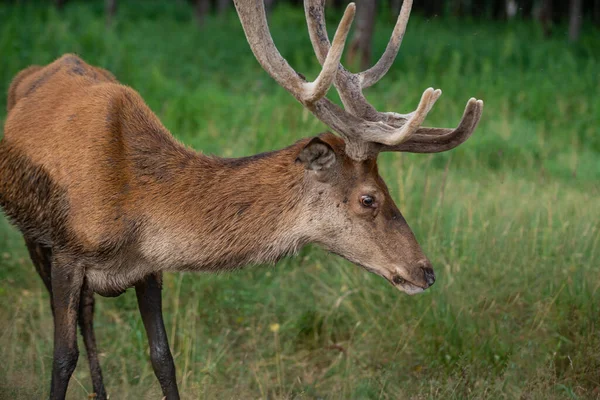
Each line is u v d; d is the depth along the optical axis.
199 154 10.34
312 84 9.39
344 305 13.80
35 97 11.53
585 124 27.16
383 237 9.83
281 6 60.56
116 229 10.06
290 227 9.94
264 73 34.00
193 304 13.88
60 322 10.34
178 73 34.28
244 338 13.61
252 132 20.17
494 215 15.37
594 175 20.44
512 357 12.10
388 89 29.75
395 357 12.57
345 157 9.80
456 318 12.61
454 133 9.88
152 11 59.50
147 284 10.90
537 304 12.88
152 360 10.88
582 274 13.19
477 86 30.28
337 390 12.07
